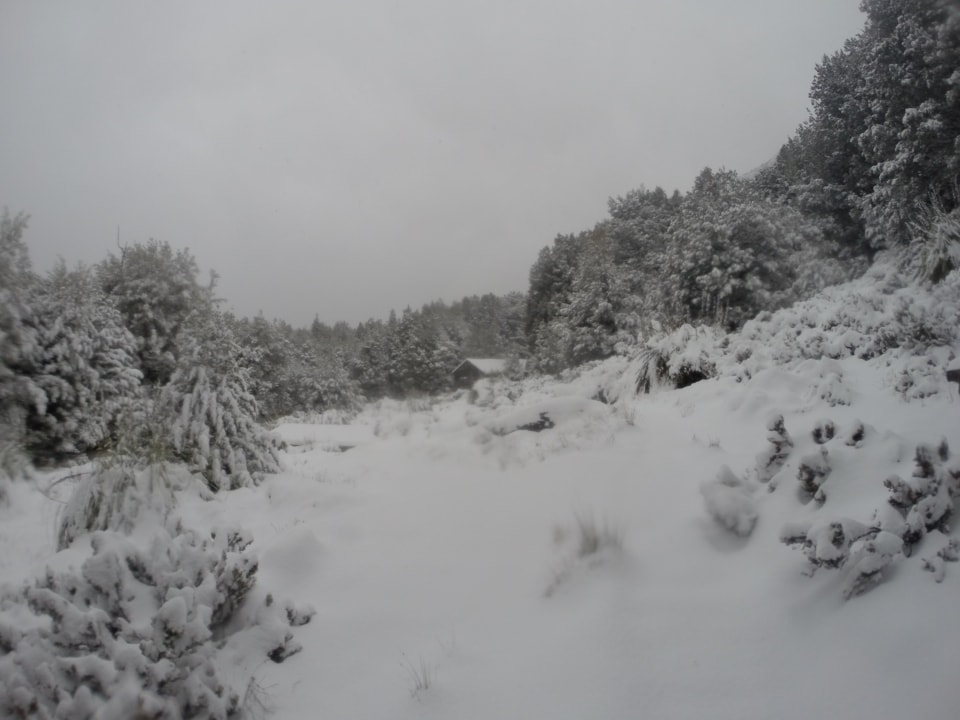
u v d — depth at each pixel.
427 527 4.88
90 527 5.34
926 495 3.09
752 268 19.06
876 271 17.44
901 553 3.00
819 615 2.89
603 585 3.47
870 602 2.82
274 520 5.63
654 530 4.04
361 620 3.64
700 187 24.53
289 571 4.23
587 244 35.41
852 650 2.61
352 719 2.78
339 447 11.48
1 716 2.47
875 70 21.95
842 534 3.03
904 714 2.21
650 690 2.64
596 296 24.83
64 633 2.76
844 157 26.62
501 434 7.57
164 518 5.46
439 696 2.83
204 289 7.81
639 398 10.27
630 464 5.26
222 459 6.82
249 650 3.27
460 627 3.45
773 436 4.38
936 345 6.60
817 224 25.83
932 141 19.84
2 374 10.17
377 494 6.00
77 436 11.03
